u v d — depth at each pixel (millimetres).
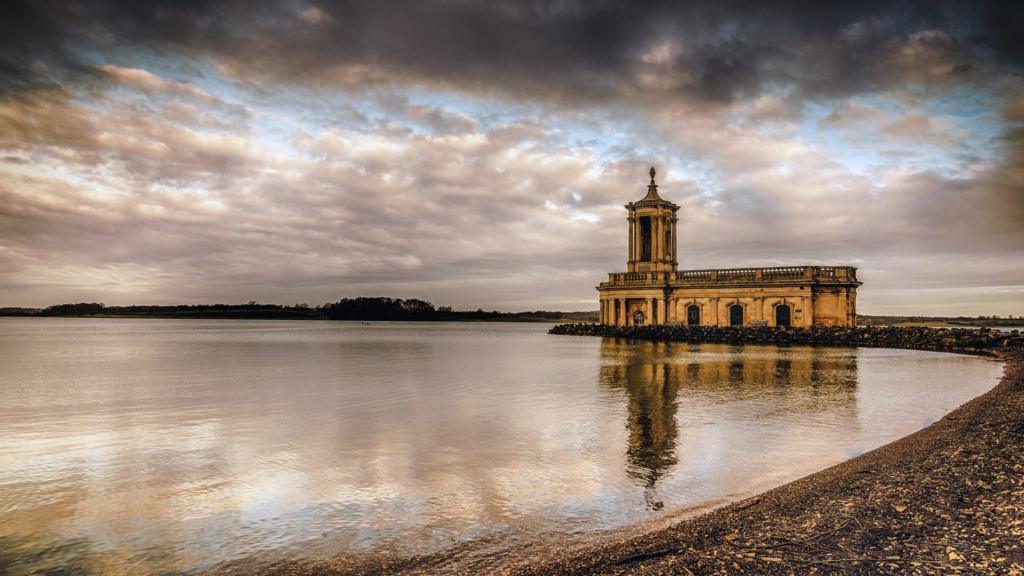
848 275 88625
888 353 64625
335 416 29484
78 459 21500
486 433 24703
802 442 22141
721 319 95375
